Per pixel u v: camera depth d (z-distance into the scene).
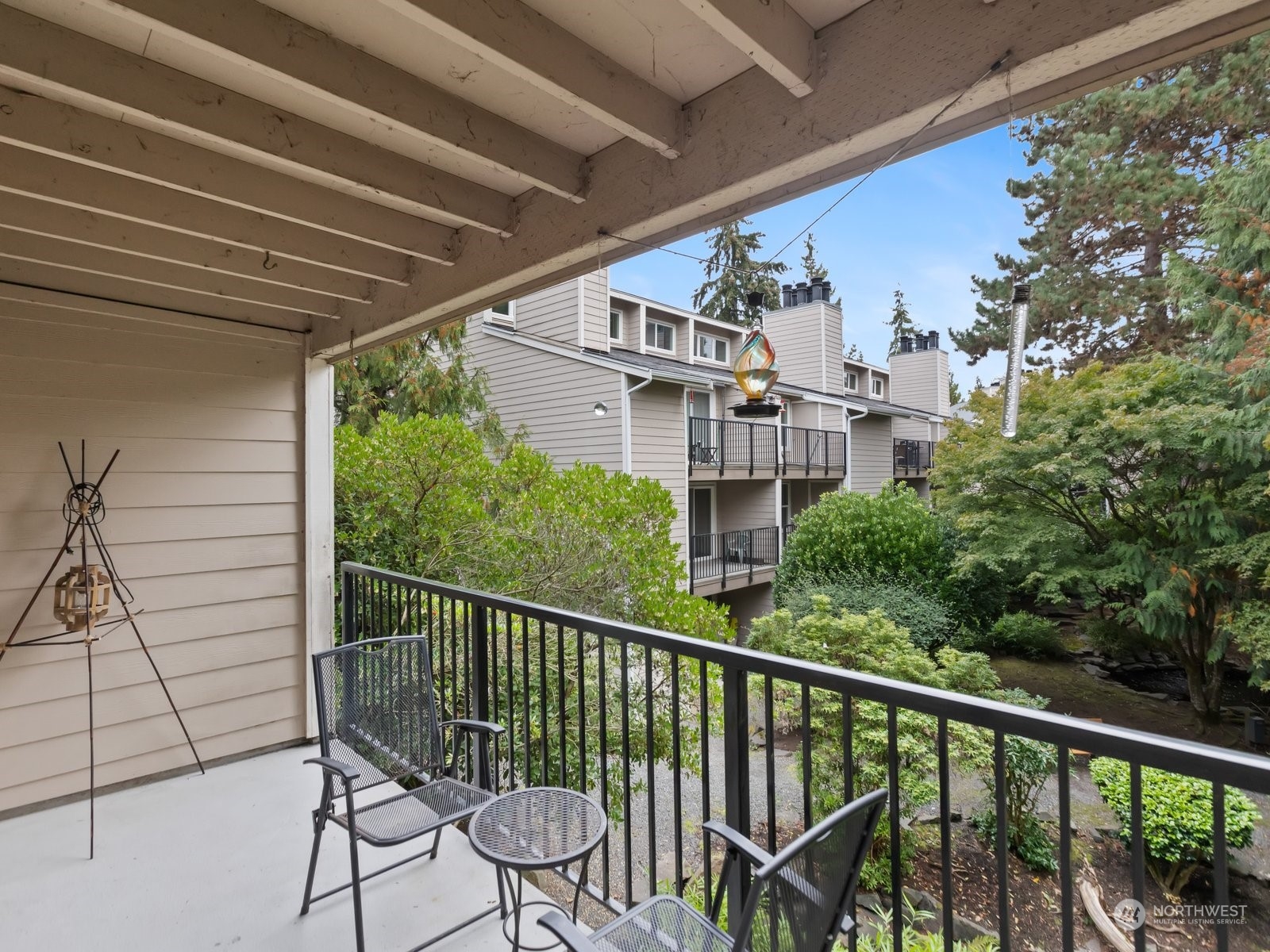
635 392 9.72
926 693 1.14
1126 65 1.09
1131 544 6.95
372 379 8.09
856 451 15.62
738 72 1.49
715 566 11.34
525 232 2.05
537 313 10.47
